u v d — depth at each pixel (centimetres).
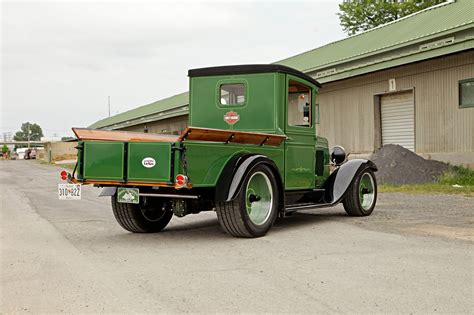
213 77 751
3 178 2347
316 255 520
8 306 371
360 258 502
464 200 1022
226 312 352
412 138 1669
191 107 765
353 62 1788
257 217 637
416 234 638
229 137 598
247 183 608
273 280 429
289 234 651
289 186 720
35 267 489
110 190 623
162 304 371
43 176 2525
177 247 580
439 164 1462
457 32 1391
